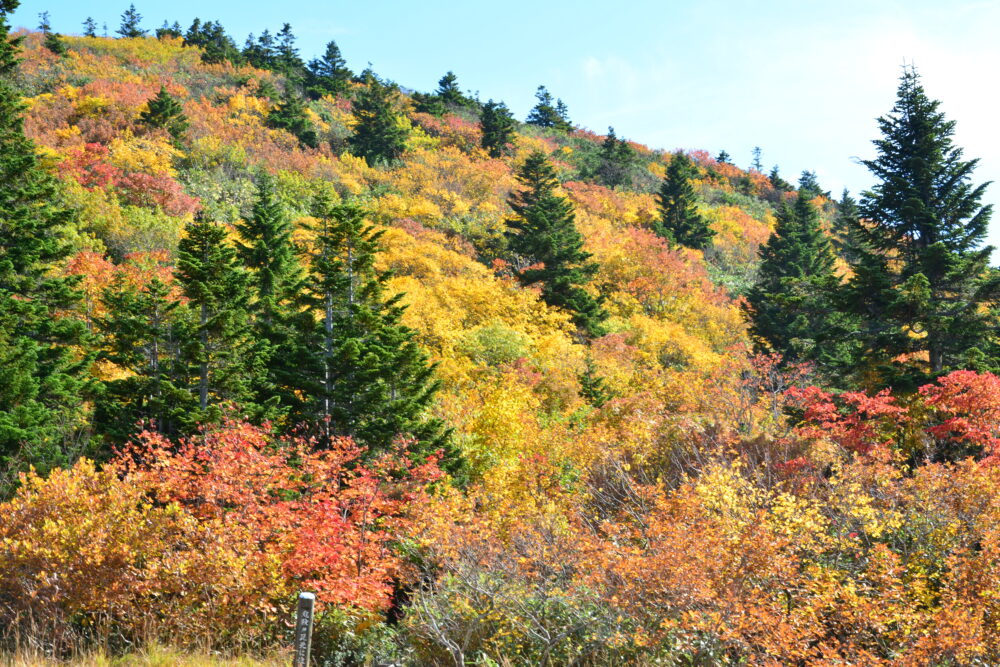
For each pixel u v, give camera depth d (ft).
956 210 72.28
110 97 180.86
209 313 59.06
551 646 30.30
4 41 69.51
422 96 291.79
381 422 54.29
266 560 32.09
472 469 62.54
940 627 27.17
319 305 59.67
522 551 36.32
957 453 50.16
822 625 30.58
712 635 29.22
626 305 148.25
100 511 31.65
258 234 91.81
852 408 62.95
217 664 27.22
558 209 147.95
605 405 77.82
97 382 56.49
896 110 76.02
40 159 70.59
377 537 36.52
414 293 110.01
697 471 49.44
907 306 66.59
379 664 30.94
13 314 53.06
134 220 118.11
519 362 93.61
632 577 30.53
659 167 309.01
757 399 83.30
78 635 29.14
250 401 58.44
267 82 260.62
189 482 35.94
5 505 31.42
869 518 36.35
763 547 30.01
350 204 59.62
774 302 78.54
